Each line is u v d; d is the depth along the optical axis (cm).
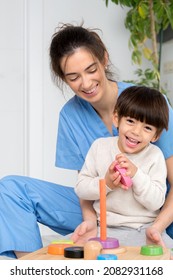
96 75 136
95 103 148
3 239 136
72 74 136
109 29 274
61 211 153
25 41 269
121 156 126
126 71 274
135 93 133
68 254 102
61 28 159
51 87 270
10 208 141
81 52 134
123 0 246
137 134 131
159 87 255
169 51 264
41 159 270
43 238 264
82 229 127
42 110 270
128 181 124
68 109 156
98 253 100
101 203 108
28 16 267
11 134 271
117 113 136
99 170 140
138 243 131
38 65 268
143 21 247
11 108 271
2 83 271
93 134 154
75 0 271
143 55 275
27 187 147
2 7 269
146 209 137
